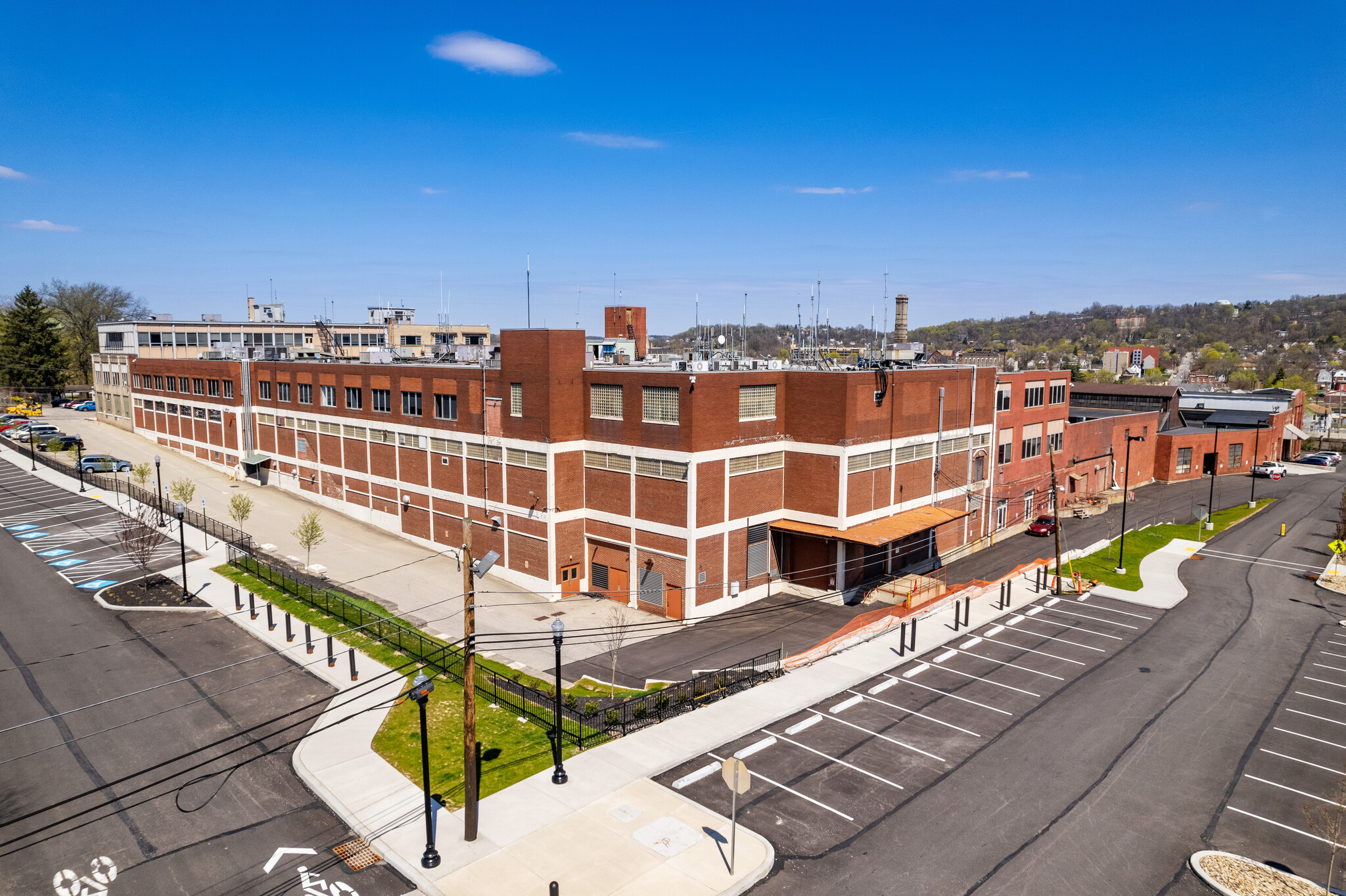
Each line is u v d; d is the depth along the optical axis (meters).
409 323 109.12
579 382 43.69
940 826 21.47
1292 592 43.69
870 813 22.06
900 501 46.75
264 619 36.72
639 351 73.06
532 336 43.03
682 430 39.28
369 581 45.09
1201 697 29.81
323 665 31.81
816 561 44.50
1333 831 19.05
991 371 54.47
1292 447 97.25
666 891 18.53
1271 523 62.00
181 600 39.50
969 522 53.97
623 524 42.75
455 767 24.23
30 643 34.06
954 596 42.72
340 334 104.50
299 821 21.67
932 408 48.84
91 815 21.88
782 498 44.94
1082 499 66.81
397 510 54.78
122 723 27.03
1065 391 65.00
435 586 44.81
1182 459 82.38
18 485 66.06
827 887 18.98
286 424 65.25
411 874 19.25
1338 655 34.19
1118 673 32.06
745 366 47.19
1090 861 20.02
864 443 43.28
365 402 56.50
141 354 90.00
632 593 42.62
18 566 45.34
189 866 19.73
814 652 34.66
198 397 76.00
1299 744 26.16
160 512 47.72
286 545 51.44
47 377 114.69
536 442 43.41
